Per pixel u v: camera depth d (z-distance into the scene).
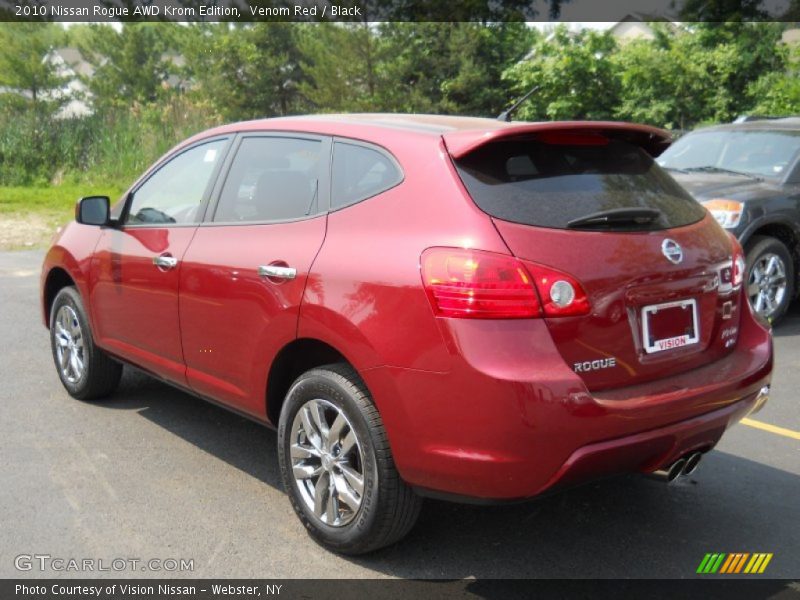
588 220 3.20
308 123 4.00
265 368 3.78
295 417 3.66
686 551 3.65
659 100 19.47
